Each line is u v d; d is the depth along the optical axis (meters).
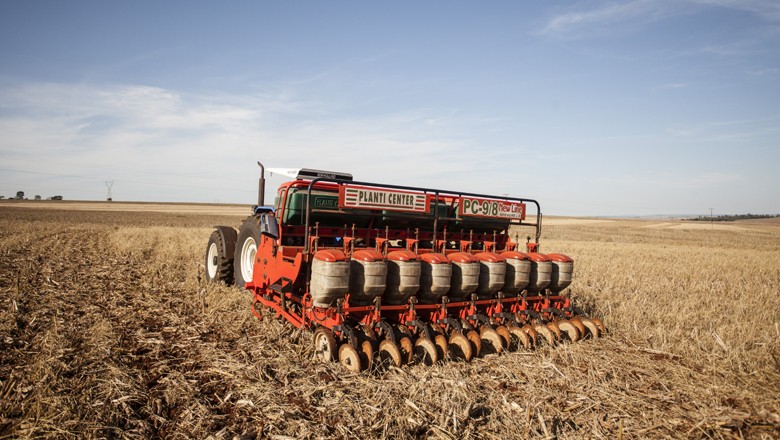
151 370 4.97
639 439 4.05
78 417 3.78
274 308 6.91
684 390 5.13
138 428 3.77
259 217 8.44
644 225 90.38
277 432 3.81
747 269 18.25
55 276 10.24
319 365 5.21
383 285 5.58
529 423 4.08
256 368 5.05
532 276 7.07
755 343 6.83
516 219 7.93
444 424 3.98
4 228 26.92
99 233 25.00
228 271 9.49
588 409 4.53
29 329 6.11
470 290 6.29
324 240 7.32
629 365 5.86
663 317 8.45
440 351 5.63
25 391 4.19
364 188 6.09
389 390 4.65
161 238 21.16
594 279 13.74
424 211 6.73
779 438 4.17
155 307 7.68
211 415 4.03
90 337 5.90
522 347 6.41
